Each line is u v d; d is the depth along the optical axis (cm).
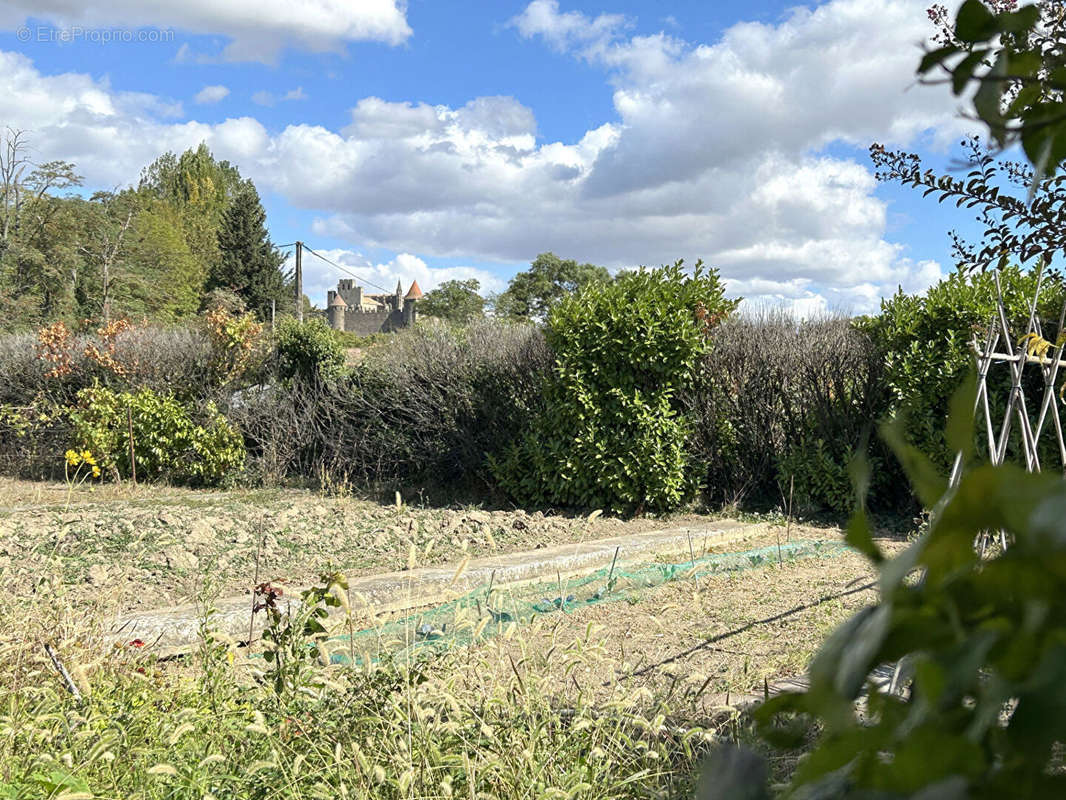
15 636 408
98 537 870
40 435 1587
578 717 320
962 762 31
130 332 1661
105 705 340
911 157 328
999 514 31
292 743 310
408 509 1105
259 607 371
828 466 1086
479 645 396
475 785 281
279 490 1342
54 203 4478
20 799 257
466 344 1353
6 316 4175
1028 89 53
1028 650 30
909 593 34
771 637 567
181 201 8788
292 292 6325
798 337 1214
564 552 838
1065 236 303
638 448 1077
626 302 1117
